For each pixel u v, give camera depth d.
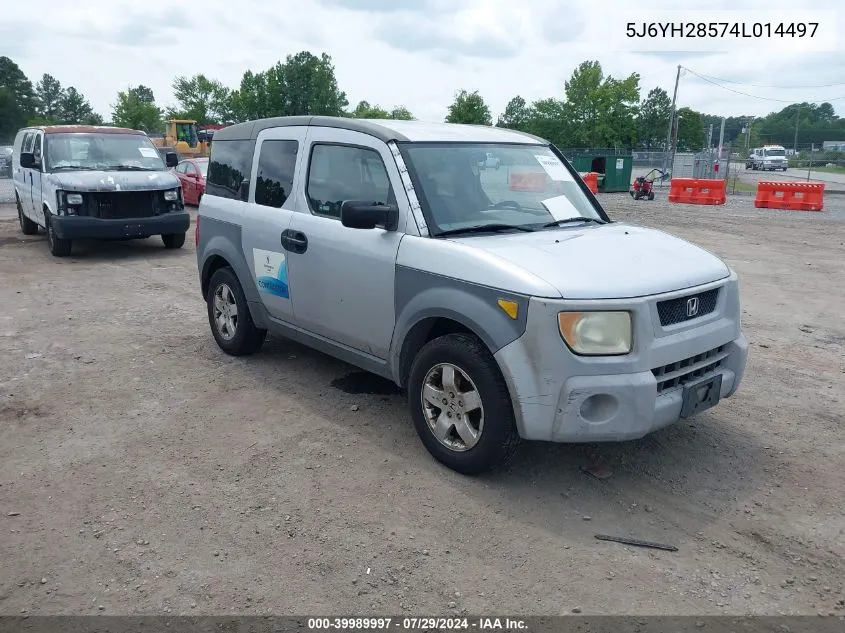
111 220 11.48
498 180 4.80
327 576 3.27
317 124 5.23
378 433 4.77
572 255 4.00
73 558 3.39
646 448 4.58
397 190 4.46
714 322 4.10
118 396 5.44
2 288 9.39
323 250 4.91
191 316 7.93
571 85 72.75
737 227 16.67
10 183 30.33
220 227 6.08
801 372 6.20
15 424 4.91
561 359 3.60
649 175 29.17
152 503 3.88
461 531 3.63
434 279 4.11
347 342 4.97
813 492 4.07
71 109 137.50
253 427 4.88
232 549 3.46
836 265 11.55
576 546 3.51
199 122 82.06
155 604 3.07
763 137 135.50
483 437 3.95
